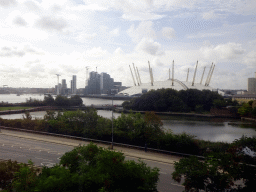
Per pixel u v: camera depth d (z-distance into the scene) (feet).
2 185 59.00
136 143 152.56
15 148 139.64
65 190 43.45
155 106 499.51
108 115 429.79
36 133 194.08
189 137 133.28
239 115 433.89
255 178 48.75
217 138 224.33
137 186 46.21
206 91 543.80
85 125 180.75
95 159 57.00
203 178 49.08
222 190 48.32
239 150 59.26
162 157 122.42
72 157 58.75
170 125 325.83
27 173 50.14
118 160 50.42
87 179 46.19
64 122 193.26
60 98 580.71
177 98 509.76
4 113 439.22
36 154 124.88
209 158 55.88
